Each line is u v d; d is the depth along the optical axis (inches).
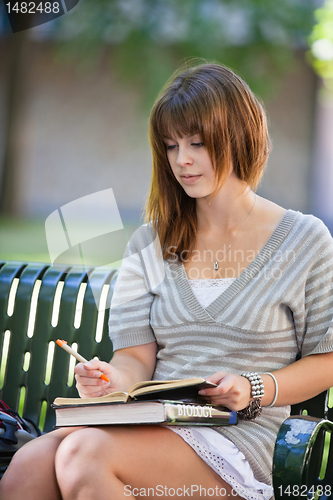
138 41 622.5
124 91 890.1
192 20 616.4
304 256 100.8
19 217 745.0
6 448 99.4
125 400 82.9
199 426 88.7
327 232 103.3
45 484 81.9
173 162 102.4
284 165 903.7
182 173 100.3
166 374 103.0
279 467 80.4
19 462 83.1
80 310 126.7
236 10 629.9
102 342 124.1
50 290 129.0
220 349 98.3
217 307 99.7
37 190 885.2
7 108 764.6
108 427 85.1
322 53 608.7
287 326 100.3
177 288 105.3
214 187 100.3
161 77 616.7
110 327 112.7
